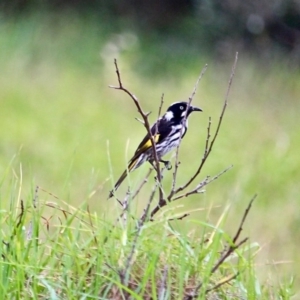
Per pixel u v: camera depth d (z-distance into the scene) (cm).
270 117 1831
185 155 1538
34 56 2045
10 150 1488
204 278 609
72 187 1304
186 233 648
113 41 2211
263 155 1518
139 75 2127
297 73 2192
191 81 2048
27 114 1708
